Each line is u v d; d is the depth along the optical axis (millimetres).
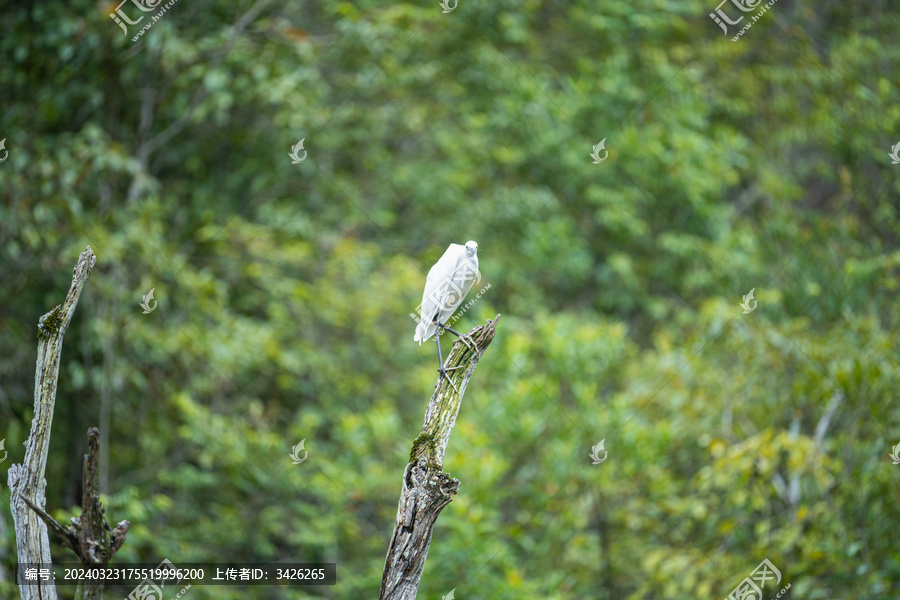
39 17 12164
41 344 5461
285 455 11766
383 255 14594
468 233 14688
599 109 15547
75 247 11047
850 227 12695
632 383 12336
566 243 14898
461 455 10352
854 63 15547
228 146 14961
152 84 13453
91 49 12211
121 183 13922
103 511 5082
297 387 13477
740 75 16359
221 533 11594
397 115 14805
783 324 11344
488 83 14797
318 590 12305
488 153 15125
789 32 16312
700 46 16578
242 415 12961
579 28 16156
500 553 10438
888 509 9539
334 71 15336
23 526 5332
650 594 11289
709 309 12242
